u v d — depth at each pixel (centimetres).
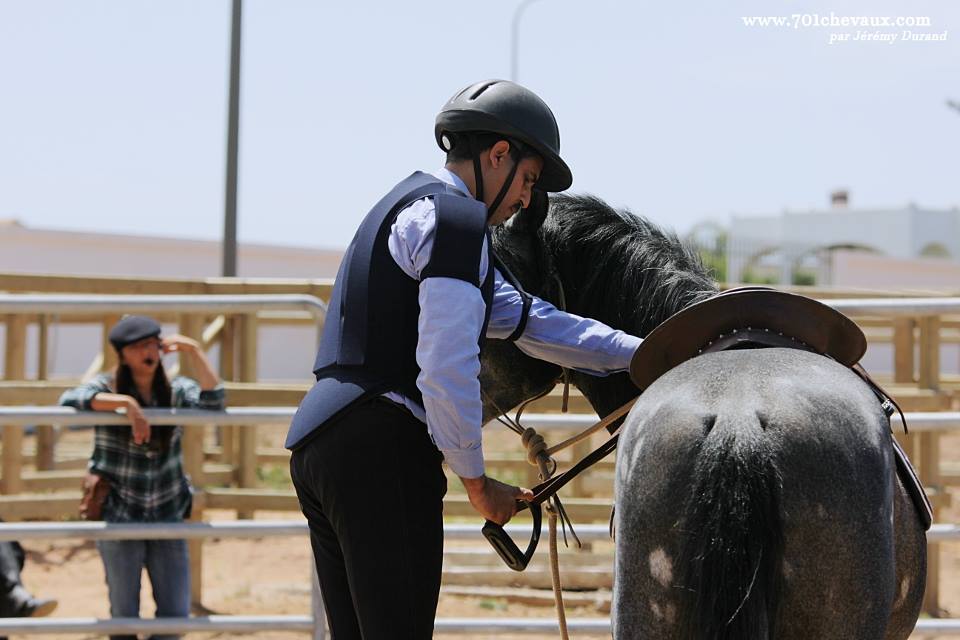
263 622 656
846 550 308
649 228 478
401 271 378
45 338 1353
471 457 365
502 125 398
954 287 4347
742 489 296
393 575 373
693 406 325
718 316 389
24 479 1184
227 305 665
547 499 433
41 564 1152
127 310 662
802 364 347
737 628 286
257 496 966
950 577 1109
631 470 330
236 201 1573
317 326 670
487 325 389
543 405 999
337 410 373
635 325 458
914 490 375
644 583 317
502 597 979
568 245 477
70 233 2594
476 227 367
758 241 4188
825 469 310
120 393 704
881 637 317
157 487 729
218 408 720
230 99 1570
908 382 1066
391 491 372
